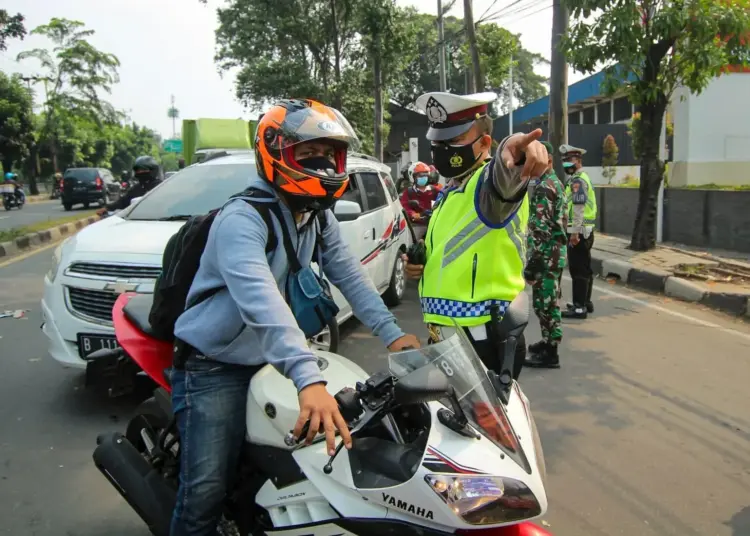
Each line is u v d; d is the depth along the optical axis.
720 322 6.98
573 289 7.26
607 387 5.07
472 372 2.10
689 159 16.50
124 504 3.40
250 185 2.19
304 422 1.79
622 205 13.60
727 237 10.77
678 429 4.30
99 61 51.06
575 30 9.79
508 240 2.78
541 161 2.21
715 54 9.30
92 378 3.14
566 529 3.17
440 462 1.89
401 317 7.40
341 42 25.47
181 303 2.43
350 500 2.01
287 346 1.90
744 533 3.12
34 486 3.57
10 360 5.66
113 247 4.64
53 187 39.75
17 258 12.08
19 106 40.88
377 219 6.91
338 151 2.19
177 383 2.35
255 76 26.22
